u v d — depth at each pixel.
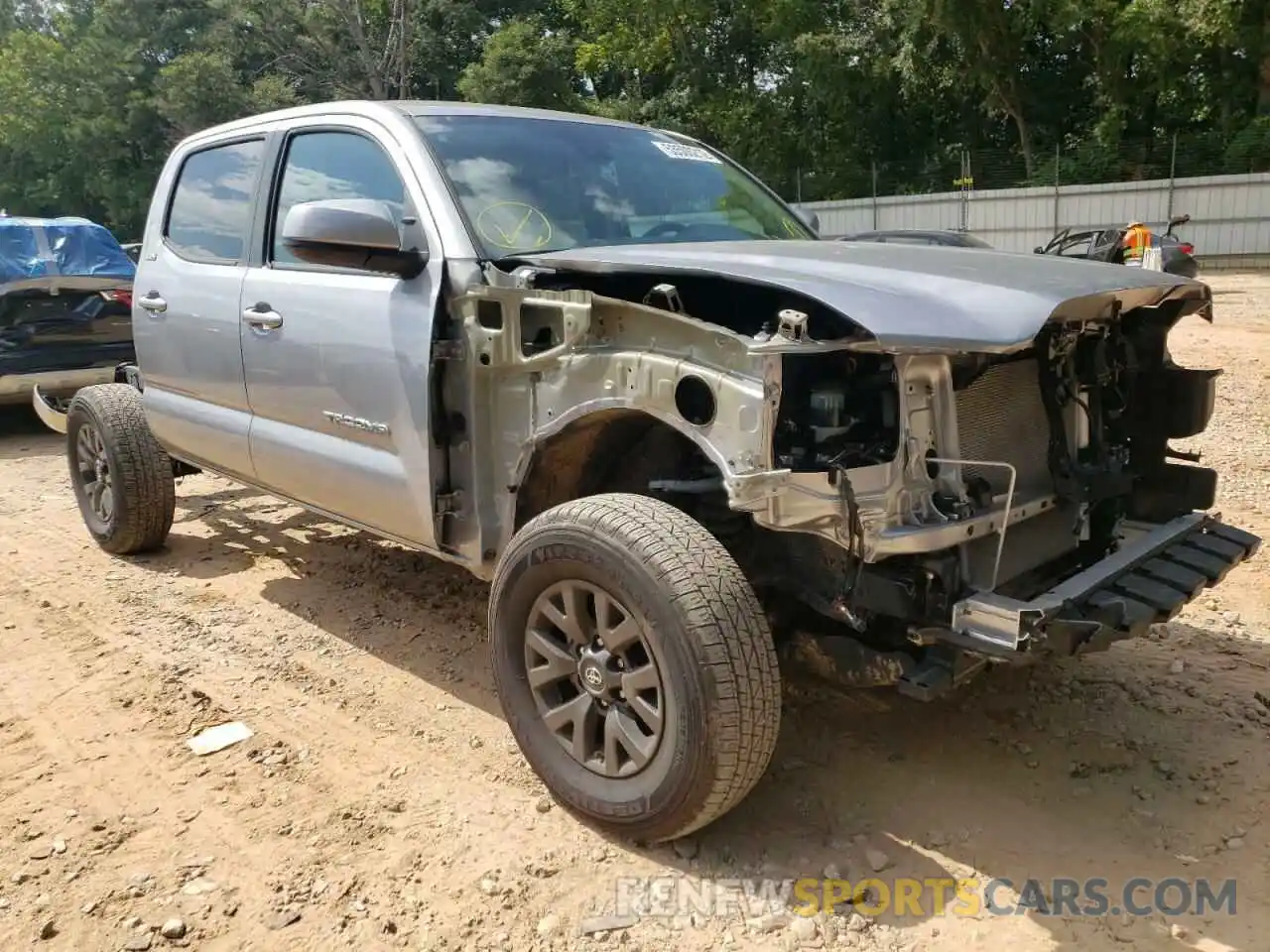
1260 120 25.53
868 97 32.12
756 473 2.57
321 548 5.73
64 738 3.67
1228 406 8.45
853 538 2.71
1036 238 27.09
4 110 40.66
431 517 3.53
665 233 4.01
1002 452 3.13
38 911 2.75
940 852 2.94
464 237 3.45
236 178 4.59
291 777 3.39
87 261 10.05
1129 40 25.77
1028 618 2.60
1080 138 30.97
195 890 2.83
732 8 32.62
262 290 4.20
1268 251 24.47
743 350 2.68
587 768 3.01
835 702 3.79
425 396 3.45
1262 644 4.22
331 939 2.64
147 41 38.84
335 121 4.08
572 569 2.91
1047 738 3.53
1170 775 3.29
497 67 31.25
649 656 2.76
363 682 4.08
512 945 2.61
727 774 2.67
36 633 4.62
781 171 34.19
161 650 4.41
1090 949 2.55
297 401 4.07
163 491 5.44
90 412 5.44
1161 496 3.63
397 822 3.13
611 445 3.38
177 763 3.49
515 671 3.17
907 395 2.78
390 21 32.75
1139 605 2.96
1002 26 27.47
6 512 6.78
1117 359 3.48
